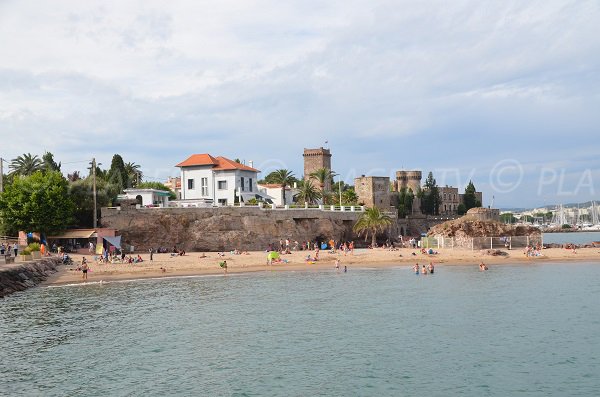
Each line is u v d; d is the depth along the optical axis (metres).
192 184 122.25
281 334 41.38
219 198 120.19
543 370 32.75
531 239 110.81
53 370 32.62
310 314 49.03
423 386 30.09
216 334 41.31
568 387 29.95
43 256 81.69
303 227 108.00
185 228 98.69
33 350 36.97
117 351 36.66
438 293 61.03
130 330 42.69
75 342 39.03
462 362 34.28
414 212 184.12
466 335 40.97
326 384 30.33
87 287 65.75
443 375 31.88
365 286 67.00
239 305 53.62
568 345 38.09
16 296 58.75
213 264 85.00
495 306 52.66
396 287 66.06
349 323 45.16
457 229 116.81
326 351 36.69
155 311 50.44
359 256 96.44
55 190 91.19
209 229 99.12
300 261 90.69
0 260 72.38
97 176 115.62
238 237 100.25
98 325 44.44
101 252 88.50
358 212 118.69
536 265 89.50
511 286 66.50
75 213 97.94
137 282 70.12
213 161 122.19
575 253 102.75
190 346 37.97
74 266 80.56
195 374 31.94
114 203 103.88
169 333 41.75
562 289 63.59
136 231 96.06
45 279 70.38
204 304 54.25
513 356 35.53
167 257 90.31
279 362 34.31
